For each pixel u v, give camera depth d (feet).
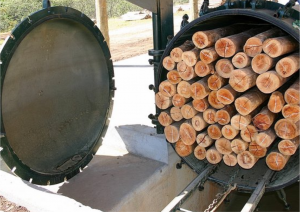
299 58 9.07
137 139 13.76
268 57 8.82
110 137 14.55
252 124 9.66
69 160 11.21
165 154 13.11
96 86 12.33
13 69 9.14
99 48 11.99
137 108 16.96
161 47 12.48
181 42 11.34
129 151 14.16
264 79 8.95
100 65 12.28
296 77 10.24
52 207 9.73
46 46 10.09
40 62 10.03
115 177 12.35
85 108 11.98
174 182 13.62
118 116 15.89
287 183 9.73
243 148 9.86
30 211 10.07
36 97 10.09
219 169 11.42
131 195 11.35
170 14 12.66
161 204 12.95
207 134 10.53
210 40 9.80
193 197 13.97
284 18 8.95
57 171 10.62
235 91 9.71
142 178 12.19
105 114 12.78
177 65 10.41
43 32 9.84
